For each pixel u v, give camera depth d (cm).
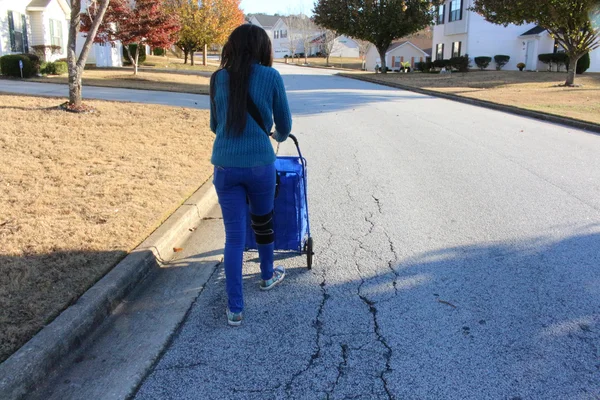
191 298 395
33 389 282
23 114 977
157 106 1280
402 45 5503
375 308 375
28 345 295
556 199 620
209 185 645
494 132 1091
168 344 333
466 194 645
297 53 8350
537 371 301
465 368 304
